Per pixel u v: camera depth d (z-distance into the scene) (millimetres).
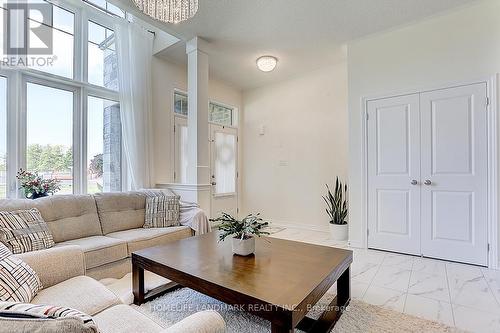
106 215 2928
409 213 3277
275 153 5258
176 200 3357
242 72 4812
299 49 3928
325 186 4637
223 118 5492
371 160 3541
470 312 1950
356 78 3674
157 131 4195
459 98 2990
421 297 2186
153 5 2227
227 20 3180
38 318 614
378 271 2756
